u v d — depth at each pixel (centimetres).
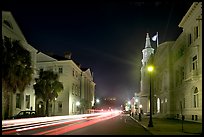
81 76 7925
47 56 6544
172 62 5250
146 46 9894
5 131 2269
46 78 4994
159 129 2441
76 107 7175
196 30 3731
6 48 3006
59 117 4050
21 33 4450
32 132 2166
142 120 4341
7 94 3191
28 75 3234
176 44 4803
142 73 9575
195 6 3506
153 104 7162
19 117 3900
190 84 3916
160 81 6238
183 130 2309
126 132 2197
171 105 5169
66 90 6425
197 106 3722
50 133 2056
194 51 3709
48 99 5019
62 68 6500
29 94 4844
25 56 3231
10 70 2983
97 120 4747
